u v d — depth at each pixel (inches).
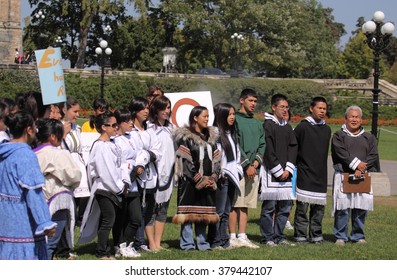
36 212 304.2
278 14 3095.5
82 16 2933.1
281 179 498.0
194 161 455.2
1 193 307.7
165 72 2903.5
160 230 476.1
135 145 452.8
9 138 385.4
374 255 468.4
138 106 463.8
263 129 497.0
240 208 492.7
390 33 850.8
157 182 468.1
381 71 4350.4
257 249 479.2
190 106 587.5
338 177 511.2
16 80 2411.4
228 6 3041.3
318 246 498.3
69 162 394.9
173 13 3088.1
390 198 805.9
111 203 432.1
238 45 3019.2
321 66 4013.3
